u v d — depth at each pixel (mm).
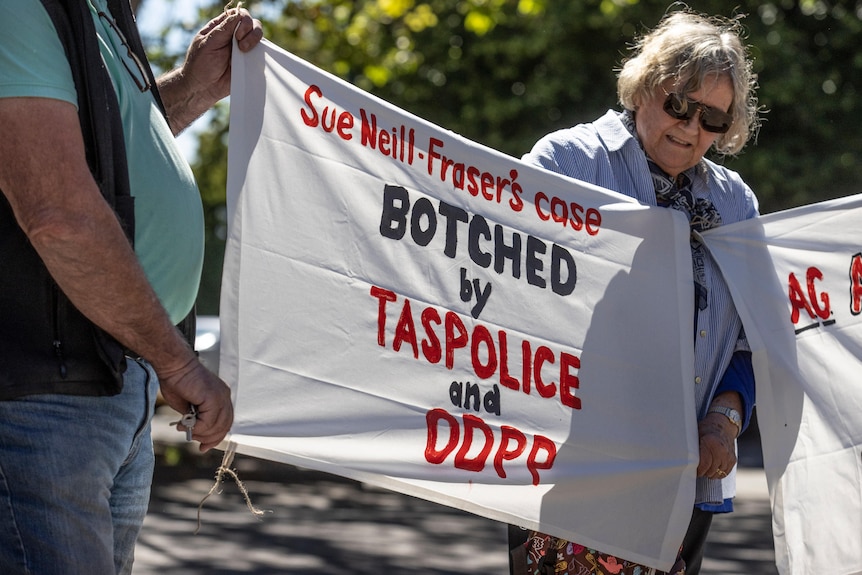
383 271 5082
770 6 29547
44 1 3826
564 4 29188
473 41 30594
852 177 29359
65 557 3922
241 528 14336
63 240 3670
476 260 5320
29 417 3895
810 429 5914
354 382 4969
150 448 4586
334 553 12750
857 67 29438
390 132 5145
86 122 3916
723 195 5945
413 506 17203
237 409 4711
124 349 4055
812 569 5953
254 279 4793
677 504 5527
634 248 5609
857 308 5980
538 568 5648
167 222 4285
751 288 5816
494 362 5312
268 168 4867
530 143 30484
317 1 22078
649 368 5574
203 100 5211
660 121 5535
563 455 5414
